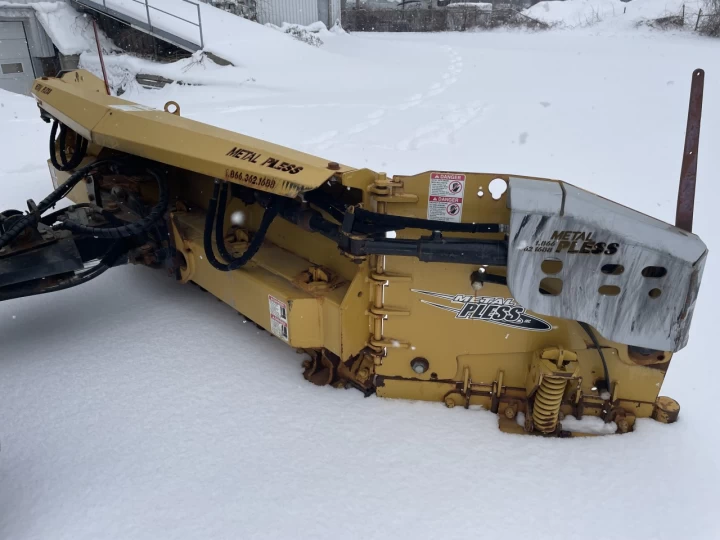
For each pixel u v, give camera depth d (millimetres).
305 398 2688
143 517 2080
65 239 3025
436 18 24859
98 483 2225
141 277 3883
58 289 2977
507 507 2121
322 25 17984
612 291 2135
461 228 2264
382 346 2535
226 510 2109
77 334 3205
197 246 3049
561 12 26641
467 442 2416
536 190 2092
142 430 2496
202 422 2541
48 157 6770
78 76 4484
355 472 2275
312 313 2559
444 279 2383
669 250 2027
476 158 6285
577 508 2119
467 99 9750
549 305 2180
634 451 2363
